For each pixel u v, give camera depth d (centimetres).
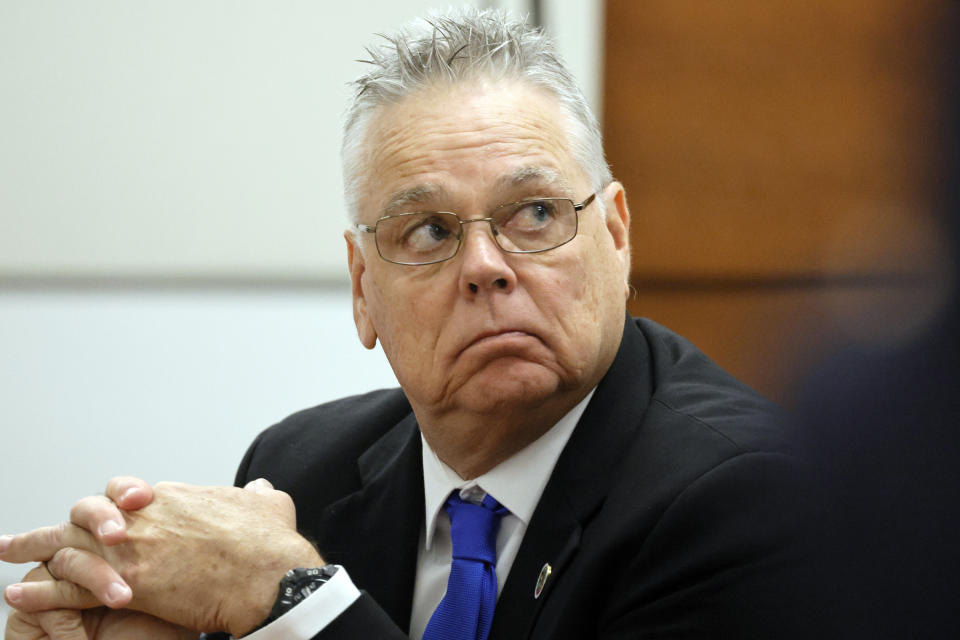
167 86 952
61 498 919
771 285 918
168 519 432
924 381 92
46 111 948
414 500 496
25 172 948
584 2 919
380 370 948
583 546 421
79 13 943
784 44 909
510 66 456
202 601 417
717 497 398
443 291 438
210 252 959
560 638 406
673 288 930
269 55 952
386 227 452
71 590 432
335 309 955
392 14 947
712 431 432
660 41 923
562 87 467
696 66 923
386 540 496
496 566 453
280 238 961
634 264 935
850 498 105
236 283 958
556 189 440
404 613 482
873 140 127
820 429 110
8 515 914
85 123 949
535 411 441
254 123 955
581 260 443
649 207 934
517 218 436
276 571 418
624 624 400
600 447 448
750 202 926
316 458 556
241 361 944
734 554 385
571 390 444
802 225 914
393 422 563
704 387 478
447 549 482
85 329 944
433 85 452
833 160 907
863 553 106
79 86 948
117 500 435
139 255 957
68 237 952
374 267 464
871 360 101
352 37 950
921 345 92
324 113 954
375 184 458
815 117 907
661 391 479
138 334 945
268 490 468
